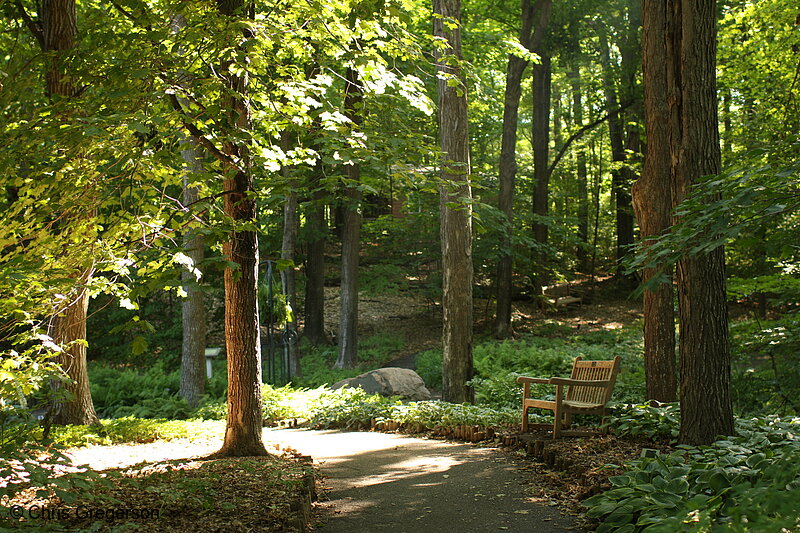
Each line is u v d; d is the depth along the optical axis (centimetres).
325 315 2553
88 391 1005
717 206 423
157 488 520
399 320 2561
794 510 249
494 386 1279
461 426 942
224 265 539
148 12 602
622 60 2514
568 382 795
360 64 675
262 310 1769
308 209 1916
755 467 435
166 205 621
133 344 499
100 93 602
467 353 1289
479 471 697
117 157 561
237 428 776
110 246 585
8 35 928
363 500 593
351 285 2023
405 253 2456
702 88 649
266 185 678
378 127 737
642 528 425
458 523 512
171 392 1545
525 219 2577
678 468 483
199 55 598
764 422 695
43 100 716
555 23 2334
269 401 1295
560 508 538
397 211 2745
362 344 2259
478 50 2186
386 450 864
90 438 871
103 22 631
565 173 3094
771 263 1443
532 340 2269
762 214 425
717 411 643
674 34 675
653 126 898
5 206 706
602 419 811
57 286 545
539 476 652
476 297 2586
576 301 2800
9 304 511
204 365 1460
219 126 600
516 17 2402
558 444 736
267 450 804
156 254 597
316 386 1717
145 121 501
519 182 2747
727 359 652
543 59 2588
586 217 3091
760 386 1102
